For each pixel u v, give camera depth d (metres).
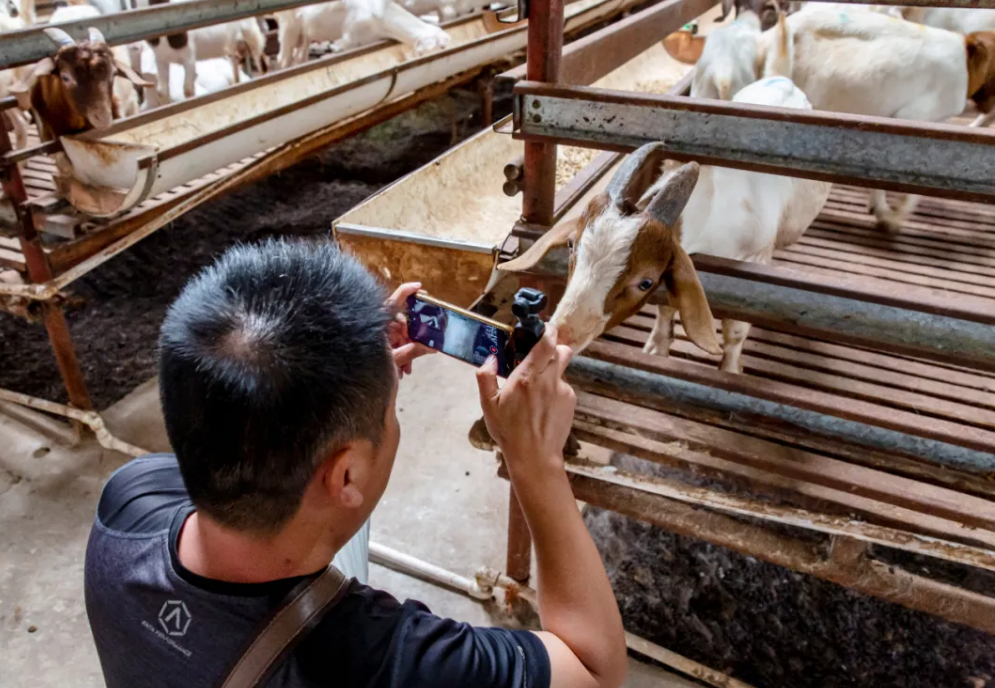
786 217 2.66
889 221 3.30
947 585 1.89
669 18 2.90
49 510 3.09
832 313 1.70
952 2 2.15
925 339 1.64
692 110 1.63
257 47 5.56
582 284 1.65
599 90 1.71
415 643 0.82
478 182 3.72
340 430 0.77
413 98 5.54
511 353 1.09
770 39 3.56
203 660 0.82
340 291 0.80
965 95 3.72
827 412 1.74
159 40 4.66
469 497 3.18
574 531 0.95
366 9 5.05
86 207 2.99
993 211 3.55
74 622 2.64
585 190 2.70
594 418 2.03
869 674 2.47
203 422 0.74
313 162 6.22
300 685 0.79
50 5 6.25
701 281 1.80
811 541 2.00
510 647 0.86
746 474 1.90
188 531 0.89
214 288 0.79
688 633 2.59
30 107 2.87
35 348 4.03
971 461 1.74
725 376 1.83
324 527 0.85
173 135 3.23
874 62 3.55
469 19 6.01
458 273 2.39
